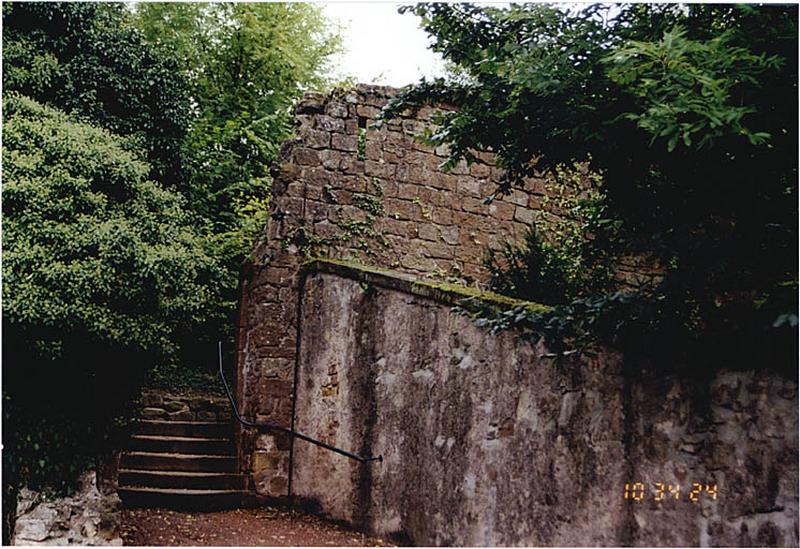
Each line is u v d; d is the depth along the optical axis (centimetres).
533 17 616
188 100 1296
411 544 764
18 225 702
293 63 1567
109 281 697
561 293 898
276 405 944
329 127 1007
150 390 1205
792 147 566
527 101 614
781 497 498
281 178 981
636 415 588
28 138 773
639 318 570
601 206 708
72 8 1102
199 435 1009
